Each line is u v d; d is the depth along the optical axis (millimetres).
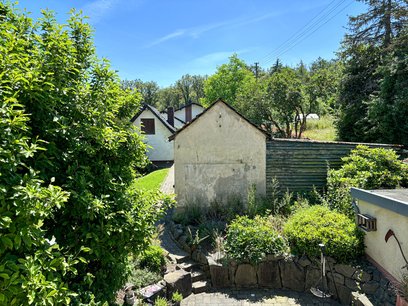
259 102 21453
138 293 5465
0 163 2291
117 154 4270
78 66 3855
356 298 5332
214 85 39062
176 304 5859
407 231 4789
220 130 9906
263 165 10023
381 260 5598
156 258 6621
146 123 24078
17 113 2492
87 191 3184
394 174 8289
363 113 16547
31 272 2256
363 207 6285
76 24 4008
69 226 3348
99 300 3699
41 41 3398
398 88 13344
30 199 2295
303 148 10125
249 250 6793
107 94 4117
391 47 14578
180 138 9875
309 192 9922
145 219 3926
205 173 9969
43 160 3035
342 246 6090
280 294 6480
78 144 3436
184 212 9742
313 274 6410
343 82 17656
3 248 2209
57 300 2488
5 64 2771
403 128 13250
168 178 17109
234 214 9078
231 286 6855
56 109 3492
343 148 10203
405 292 4250
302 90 20797
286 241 6996
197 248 7617
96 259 3580
